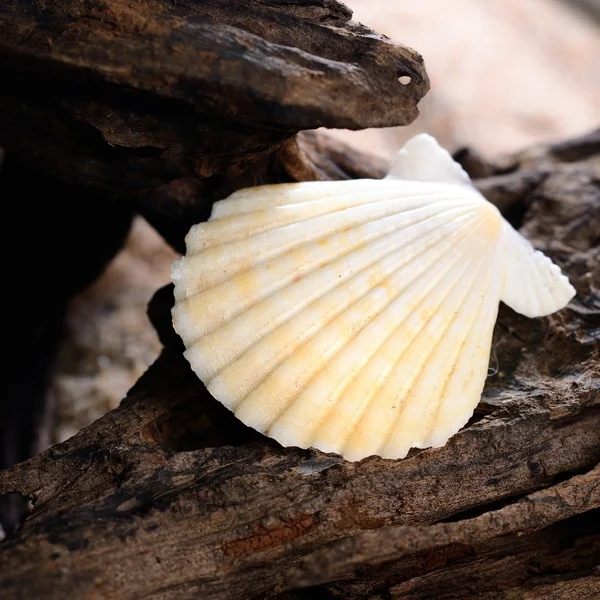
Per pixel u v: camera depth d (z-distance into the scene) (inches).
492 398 12.0
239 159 12.0
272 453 11.5
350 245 11.8
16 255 14.6
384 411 11.6
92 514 11.1
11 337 14.8
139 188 12.8
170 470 11.4
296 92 11.1
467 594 11.4
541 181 14.2
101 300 16.3
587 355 12.3
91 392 15.4
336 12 11.7
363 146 20.6
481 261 11.9
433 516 11.5
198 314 11.7
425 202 12.0
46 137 12.3
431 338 11.7
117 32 11.2
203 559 11.1
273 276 11.7
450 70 22.9
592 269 13.1
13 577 10.7
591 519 11.7
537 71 23.9
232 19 11.4
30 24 11.3
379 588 11.4
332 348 11.6
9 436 14.4
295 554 11.2
